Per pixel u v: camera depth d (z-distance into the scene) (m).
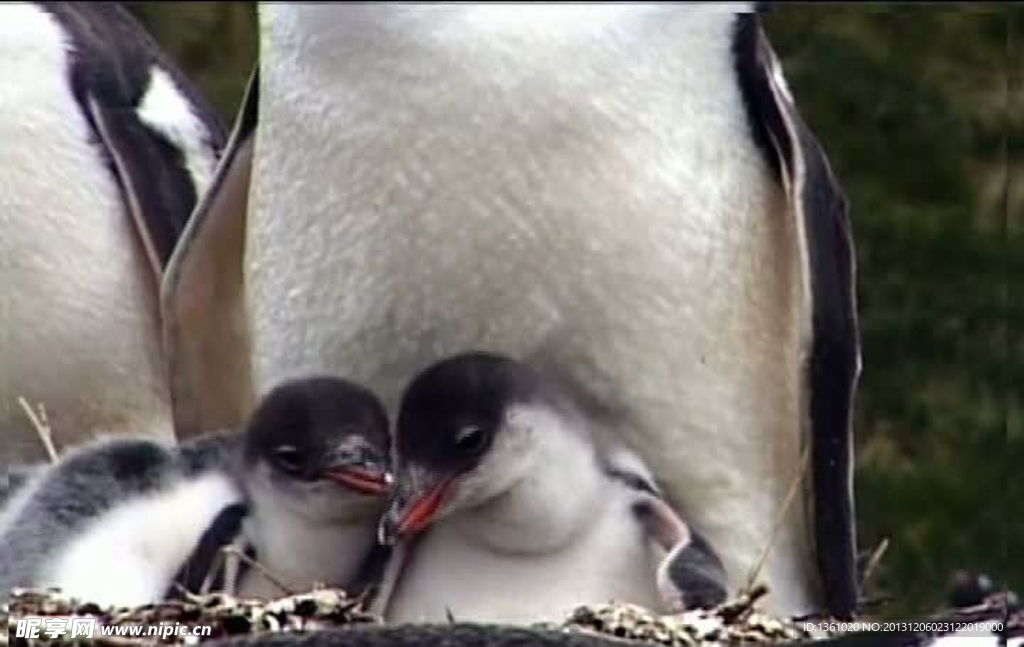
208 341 12.66
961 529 18.75
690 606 11.16
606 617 10.79
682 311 11.86
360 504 11.52
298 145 11.88
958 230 21.06
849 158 21.59
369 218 11.78
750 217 11.91
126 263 13.82
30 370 13.81
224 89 20.66
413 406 11.45
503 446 11.37
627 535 11.55
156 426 14.03
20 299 13.70
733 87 11.86
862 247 20.98
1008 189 21.06
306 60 11.77
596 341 11.87
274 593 11.53
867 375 20.33
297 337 12.11
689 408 11.97
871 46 21.81
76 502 11.72
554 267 11.76
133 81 14.02
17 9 13.81
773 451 12.10
